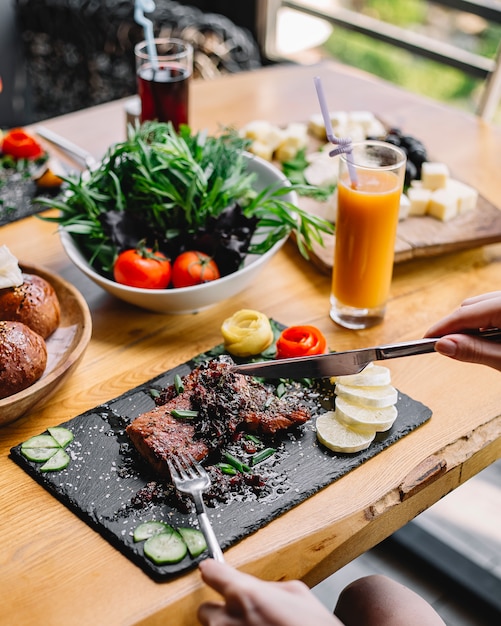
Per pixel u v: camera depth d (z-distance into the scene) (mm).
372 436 766
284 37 2020
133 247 912
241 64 1708
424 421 794
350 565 1203
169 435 731
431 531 1217
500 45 1403
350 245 869
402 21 2064
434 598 1156
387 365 865
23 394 757
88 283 965
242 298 952
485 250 1054
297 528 701
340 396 789
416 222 1045
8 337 771
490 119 1469
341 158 867
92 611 645
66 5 1596
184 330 904
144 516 701
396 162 885
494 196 1125
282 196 996
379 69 2154
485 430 796
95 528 698
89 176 986
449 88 2107
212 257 913
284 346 838
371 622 771
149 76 1096
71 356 799
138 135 968
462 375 853
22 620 638
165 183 922
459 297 965
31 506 717
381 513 720
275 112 1306
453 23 1992
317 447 761
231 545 684
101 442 762
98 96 1658
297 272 998
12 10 1561
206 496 712
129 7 1592
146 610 646
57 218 941
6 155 1170
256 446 756
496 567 1183
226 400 750
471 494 1283
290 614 583
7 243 1019
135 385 834
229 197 939
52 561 676
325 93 1376
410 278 996
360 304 896
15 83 1600
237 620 592
